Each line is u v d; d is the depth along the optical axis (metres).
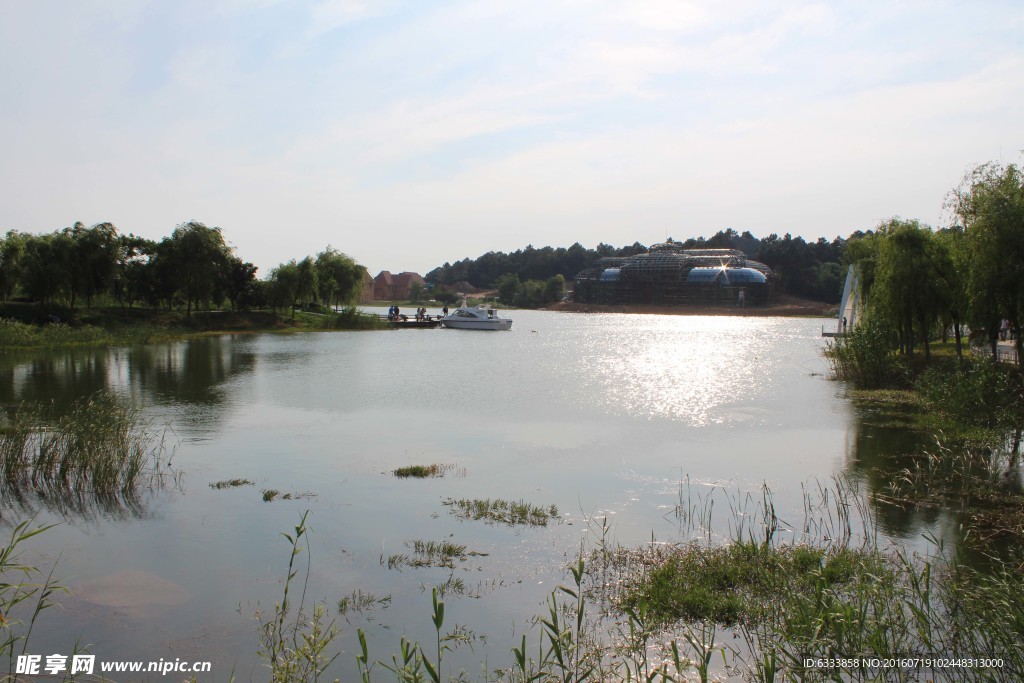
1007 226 29.36
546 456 23.27
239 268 95.44
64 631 11.28
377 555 14.45
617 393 38.69
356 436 26.67
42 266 66.50
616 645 10.48
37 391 36.91
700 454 23.45
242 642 10.93
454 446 24.88
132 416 27.69
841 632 9.60
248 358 58.16
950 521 16.09
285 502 18.11
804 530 15.69
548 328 122.75
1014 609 9.59
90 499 18.27
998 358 35.38
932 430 26.59
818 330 115.62
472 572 13.56
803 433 26.84
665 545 14.83
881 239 43.50
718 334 103.25
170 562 14.09
